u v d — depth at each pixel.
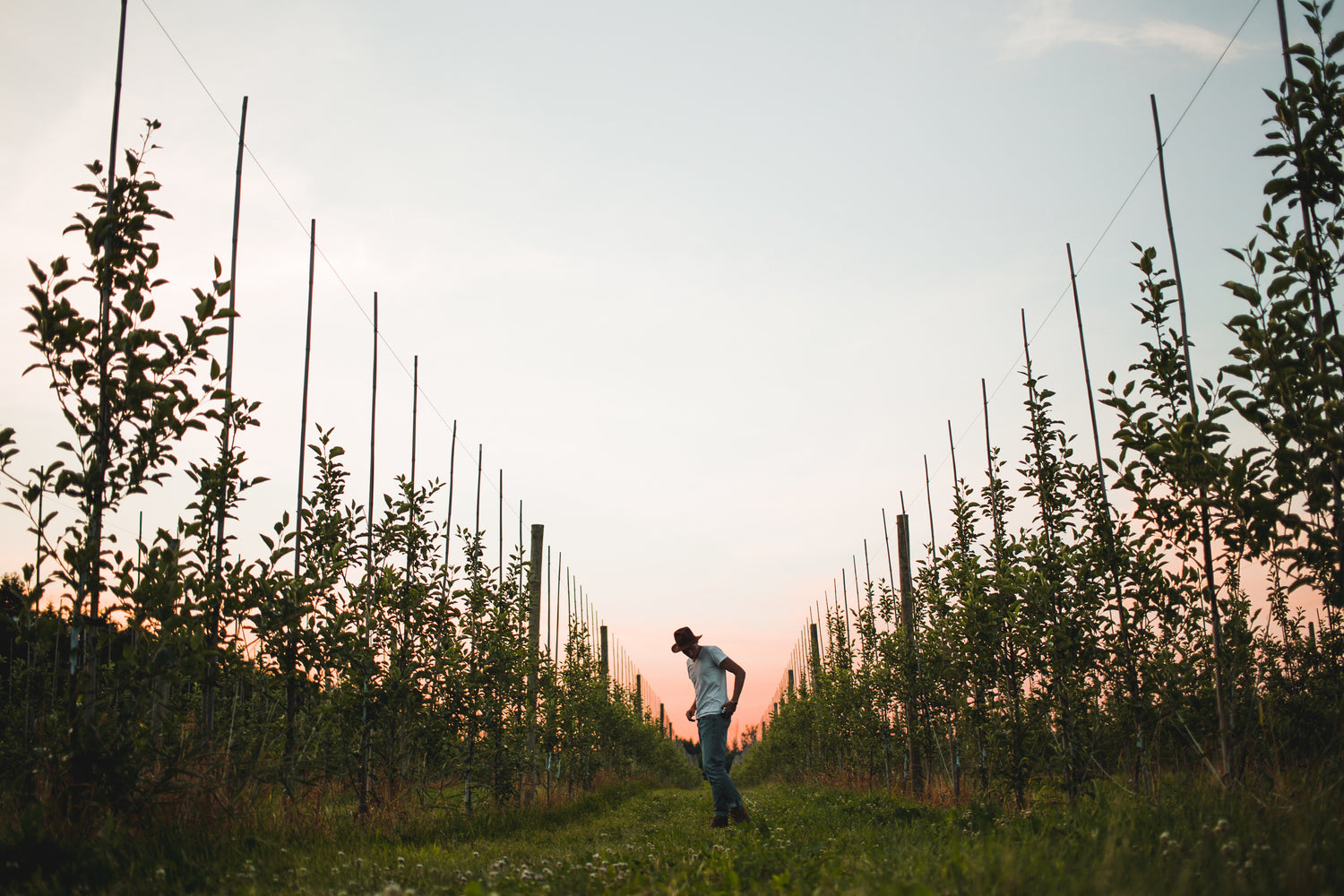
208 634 6.72
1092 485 8.07
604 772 23.09
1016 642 8.09
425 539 10.57
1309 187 4.94
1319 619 6.60
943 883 3.45
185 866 4.83
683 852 5.43
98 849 4.84
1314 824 4.07
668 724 74.44
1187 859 3.67
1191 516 5.97
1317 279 4.92
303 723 7.70
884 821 7.76
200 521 6.14
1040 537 8.02
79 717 5.46
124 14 6.12
